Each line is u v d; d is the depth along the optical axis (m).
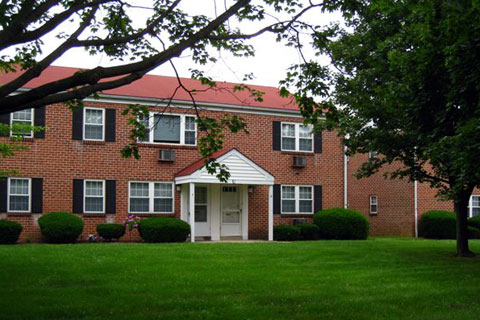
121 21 10.09
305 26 9.21
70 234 20.52
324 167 26.48
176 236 21.36
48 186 21.44
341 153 26.98
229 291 10.36
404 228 28.94
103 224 21.58
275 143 25.45
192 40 7.91
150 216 22.94
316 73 9.27
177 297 9.74
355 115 16.20
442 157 11.42
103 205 22.30
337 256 15.94
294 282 11.45
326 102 9.18
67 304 9.03
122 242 21.86
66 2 9.67
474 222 27.48
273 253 16.42
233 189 24.53
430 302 9.55
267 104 25.62
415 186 28.56
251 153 24.86
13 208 20.95
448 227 26.94
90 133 22.31
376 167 16.97
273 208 25.17
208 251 16.59
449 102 11.01
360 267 13.80
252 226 24.64
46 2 7.34
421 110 12.56
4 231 19.69
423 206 28.77
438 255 16.52
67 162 21.80
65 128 21.84
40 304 9.01
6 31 6.91
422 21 12.25
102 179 22.31
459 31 10.16
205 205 23.92
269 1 9.62
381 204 30.59
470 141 10.02
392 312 8.77
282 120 25.75
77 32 8.02
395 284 11.30
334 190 26.64
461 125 10.97
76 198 21.84
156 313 8.46
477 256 16.30
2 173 17.41
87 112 22.30
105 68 7.25
